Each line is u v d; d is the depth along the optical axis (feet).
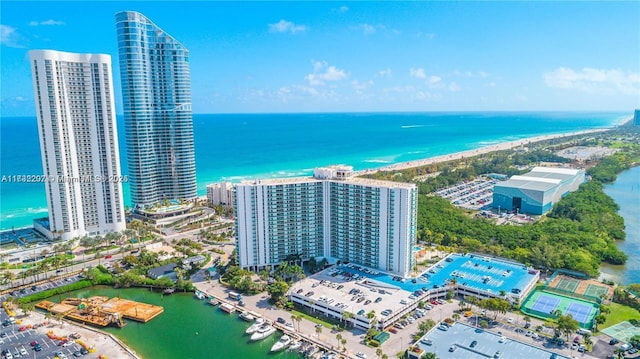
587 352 646.33
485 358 632.38
